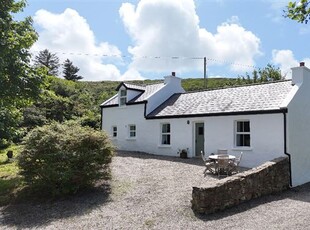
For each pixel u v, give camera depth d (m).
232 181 10.21
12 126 15.70
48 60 83.38
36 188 11.54
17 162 11.52
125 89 24.41
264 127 15.06
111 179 12.88
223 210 9.68
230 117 16.64
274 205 10.35
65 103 36.28
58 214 9.62
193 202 9.50
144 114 22.38
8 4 14.00
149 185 12.08
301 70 15.62
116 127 25.33
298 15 5.21
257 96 16.88
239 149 16.09
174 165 16.09
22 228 8.62
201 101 20.03
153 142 21.64
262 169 11.81
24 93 14.55
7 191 12.20
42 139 11.20
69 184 11.16
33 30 15.31
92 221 8.81
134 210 9.56
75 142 11.44
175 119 20.12
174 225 8.30
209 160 15.04
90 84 70.25
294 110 14.64
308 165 15.21
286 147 13.98
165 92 23.78
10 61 13.43
